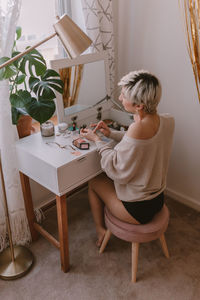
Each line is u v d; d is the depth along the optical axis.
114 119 1.95
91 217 2.11
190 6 1.66
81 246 1.85
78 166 1.44
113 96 2.33
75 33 1.28
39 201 2.10
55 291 1.57
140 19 1.95
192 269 1.68
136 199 1.42
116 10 2.06
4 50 1.43
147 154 1.29
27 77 1.92
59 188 1.40
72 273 1.67
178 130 2.06
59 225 1.54
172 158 2.18
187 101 1.93
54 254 1.80
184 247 1.84
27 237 1.87
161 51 1.93
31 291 1.57
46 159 1.41
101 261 1.74
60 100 1.66
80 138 1.61
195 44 1.71
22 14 1.75
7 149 1.57
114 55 2.19
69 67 1.65
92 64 1.77
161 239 1.68
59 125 1.67
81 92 1.76
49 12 1.87
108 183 1.65
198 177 2.08
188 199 2.19
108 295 1.54
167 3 1.78
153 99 1.24
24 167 1.59
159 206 1.50
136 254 1.55
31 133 1.81
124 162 1.31
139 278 1.63
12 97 1.51
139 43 2.03
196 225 2.02
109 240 1.90
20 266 1.67
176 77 1.92
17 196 1.72
